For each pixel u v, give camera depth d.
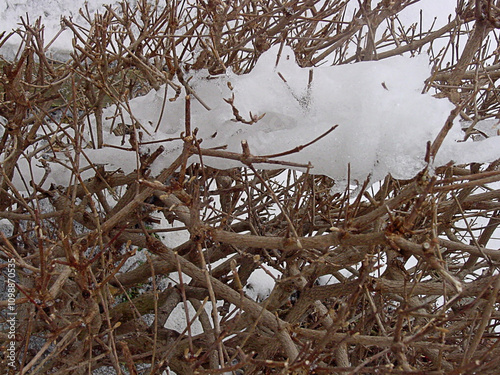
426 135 1.66
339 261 2.15
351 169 1.75
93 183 2.56
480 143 1.70
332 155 1.75
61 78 2.47
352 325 2.87
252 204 2.94
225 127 1.94
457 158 1.68
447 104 1.73
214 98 2.01
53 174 2.67
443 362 2.09
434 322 1.55
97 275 2.44
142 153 2.11
